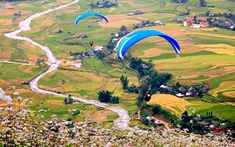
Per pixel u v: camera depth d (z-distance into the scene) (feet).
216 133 374.22
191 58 619.26
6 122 161.48
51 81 563.89
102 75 589.32
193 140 190.29
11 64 632.79
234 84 510.58
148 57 626.23
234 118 408.05
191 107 438.40
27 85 548.72
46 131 171.12
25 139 156.56
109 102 483.10
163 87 504.02
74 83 557.74
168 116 415.23
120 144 172.14
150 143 173.58
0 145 154.61
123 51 191.72
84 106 469.98
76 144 164.25
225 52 645.10
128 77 574.97
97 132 177.58
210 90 492.95
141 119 414.82
